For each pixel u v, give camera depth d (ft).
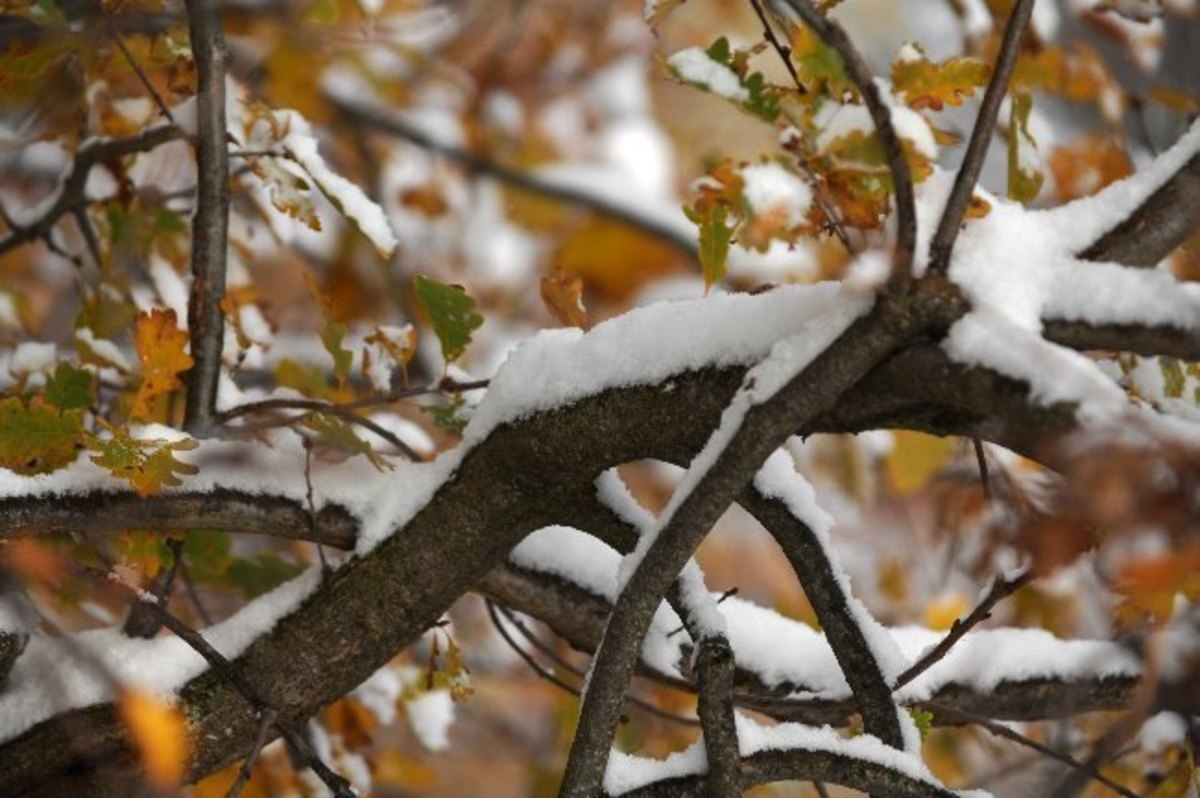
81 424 13.75
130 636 14.33
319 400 14.70
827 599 13.87
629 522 13.89
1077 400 12.61
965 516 16.40
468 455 13.97
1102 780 14.26
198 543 15.15
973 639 14.89
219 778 15.34
